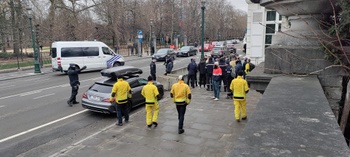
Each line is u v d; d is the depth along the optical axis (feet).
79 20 143.84
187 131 24.91
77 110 35.42
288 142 6.06
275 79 13.44
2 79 65.77
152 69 55.88
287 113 8.03
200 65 48.24
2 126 28.89
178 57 125.59
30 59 114.11
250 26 56.34
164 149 21.02
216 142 22.13
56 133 26.78
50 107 36.94
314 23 14.14
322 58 13.38
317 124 7.08
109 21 165.17
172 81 48.39
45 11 134.51
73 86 37.76
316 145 5.86
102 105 31.76
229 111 31.73
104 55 78.59
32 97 43.34
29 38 127.13
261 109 8.52
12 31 128.36
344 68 12.90
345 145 5.83
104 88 33.60
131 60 113.60
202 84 50.03
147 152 20.54
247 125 7.22
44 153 21.97
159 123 27.76
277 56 14.66
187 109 32.76
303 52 13.83
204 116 29.68
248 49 57.67
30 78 67.72
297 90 10.93
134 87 36.01
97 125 29.40
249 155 5.51
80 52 73.67
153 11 198.70
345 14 11.75
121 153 20.47
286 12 14.90
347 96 11.96
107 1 150.92
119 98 27.32
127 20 190.90
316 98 9.59
